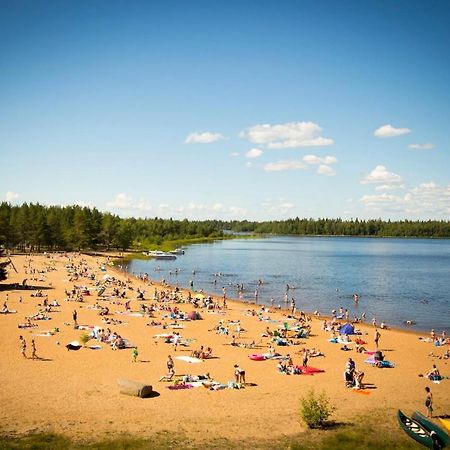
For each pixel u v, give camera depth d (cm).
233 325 6256
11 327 5403
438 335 6278
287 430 2881
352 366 3912
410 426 2928
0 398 3225
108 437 2689
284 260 18200
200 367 4206
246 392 3553
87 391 3431
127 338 5181
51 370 3897
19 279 9750
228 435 2786
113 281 10025
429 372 4275
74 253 17038
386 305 8756
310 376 4044
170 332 5625
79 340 4947
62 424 2853
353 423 3022
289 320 6794
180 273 13500
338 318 7462
